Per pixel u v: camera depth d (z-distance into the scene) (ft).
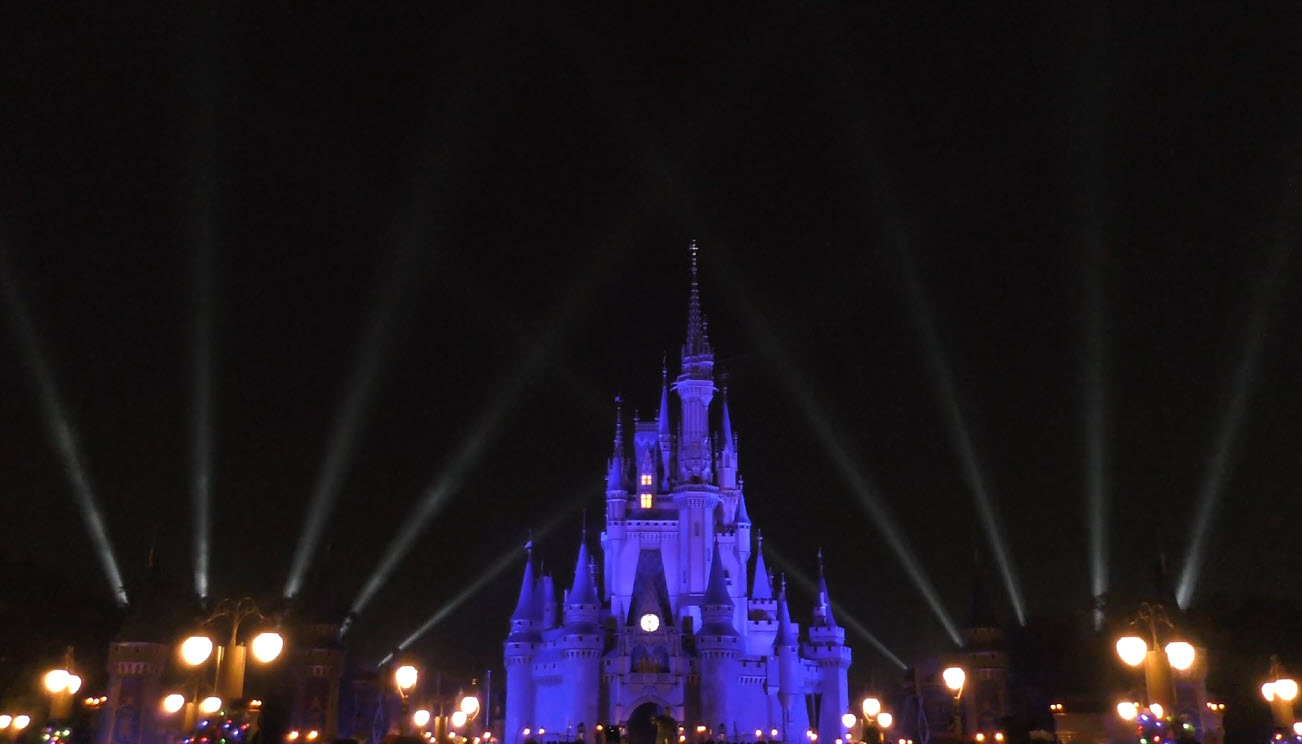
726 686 453.99
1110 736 168.86
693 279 572.92
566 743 434.30
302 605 234.58
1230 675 271.69
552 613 491.72
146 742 180.14
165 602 196.24
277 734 214.48
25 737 149.89
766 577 516.32
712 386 540.52
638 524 513.86
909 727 317.42
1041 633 330.34
